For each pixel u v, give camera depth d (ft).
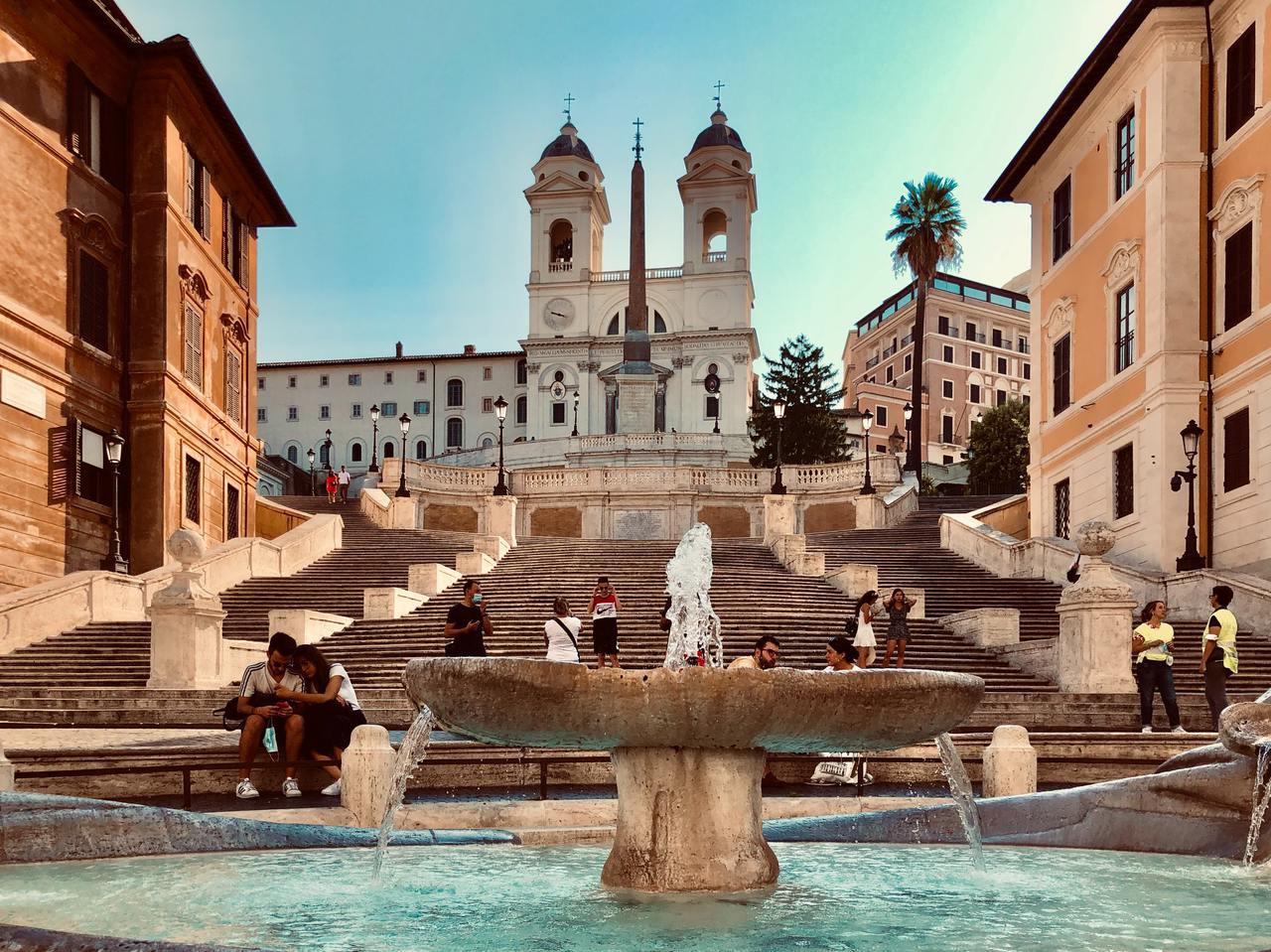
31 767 33.32
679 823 20.02
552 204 314.14
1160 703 51.01
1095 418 95.81
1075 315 101.09
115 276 91.81
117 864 21.44
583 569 88.17
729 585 82.84
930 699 19.16
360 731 29.86
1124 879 20.49
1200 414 82.28
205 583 81.05
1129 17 85.92
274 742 32.76
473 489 151.84
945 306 356.38
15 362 77.61
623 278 309.83
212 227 106.63
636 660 61.21
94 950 11.04
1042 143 107.14
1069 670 55.72
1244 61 80.64
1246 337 78.18
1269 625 63.41
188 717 51.62
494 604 74.84
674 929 16.52
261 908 17.81
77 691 53.62
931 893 19.24
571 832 26.58
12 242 78.38
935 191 179.01
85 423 86.38
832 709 18.80
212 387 105.40
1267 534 74.28
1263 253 76.74
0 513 75.51
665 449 228.84
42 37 82.64
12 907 17.54
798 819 27.17
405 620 69.87
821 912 17.75
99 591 72.33
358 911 17.71
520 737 19.79
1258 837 21.63
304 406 338.75
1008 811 25.45
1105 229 94.99
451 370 333.42
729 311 304.30
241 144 109.09
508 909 17.99
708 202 309.22
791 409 223.30
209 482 103.30
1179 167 84.12
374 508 138.00
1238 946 15.28
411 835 25.22
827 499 149.38
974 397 357.61
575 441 234.79
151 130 93.97
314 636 65.00
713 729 18.93
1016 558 92.02
